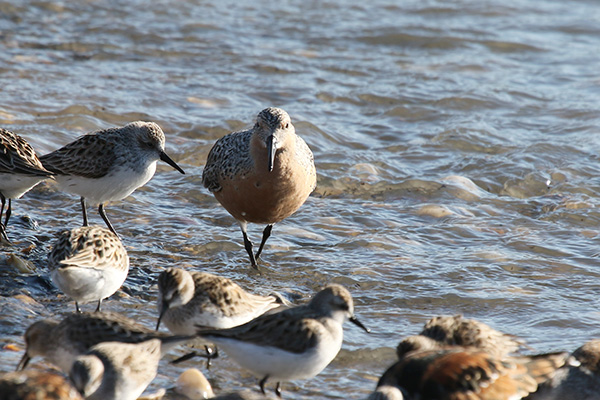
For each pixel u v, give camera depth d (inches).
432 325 391.5
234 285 418.0
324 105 876.6
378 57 1039.0
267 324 368.8
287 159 530.6
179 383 378.6
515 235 595.2
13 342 406.3
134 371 350.3
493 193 695.1
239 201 545.0
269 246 569.3
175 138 767.1
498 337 387.2
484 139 791.7
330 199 666.2
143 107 824.9
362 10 1225.4
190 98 864.3
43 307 450.0
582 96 917.8
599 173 724.0
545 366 360.2
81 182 561.9
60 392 325.4
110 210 613.6
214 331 370.0
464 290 499.5
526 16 1233.4
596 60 1052.5
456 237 592.1
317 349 363.3
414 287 503.5
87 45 1011.3
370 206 649.0
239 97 880.9
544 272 533.6
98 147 560.7
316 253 557.0
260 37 1091.9
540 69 1016.2
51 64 935.7
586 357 370.6
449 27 1151.0
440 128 826.8
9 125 738.2
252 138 531.2
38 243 538.0
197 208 638.5
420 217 632.4
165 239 568.1
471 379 343.0
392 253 558.3
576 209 645.9
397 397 327.3
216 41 1060.5
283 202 541.0
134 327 373.7
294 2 1258.0
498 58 1051.3
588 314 472.4
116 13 1144.2
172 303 392.8
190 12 1178.6
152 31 1075.3
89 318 374.6
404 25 1148.5
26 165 519.2
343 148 769.6
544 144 772.6
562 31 1173.1
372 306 478.3
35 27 1060.5
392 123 839.1
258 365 365.1
